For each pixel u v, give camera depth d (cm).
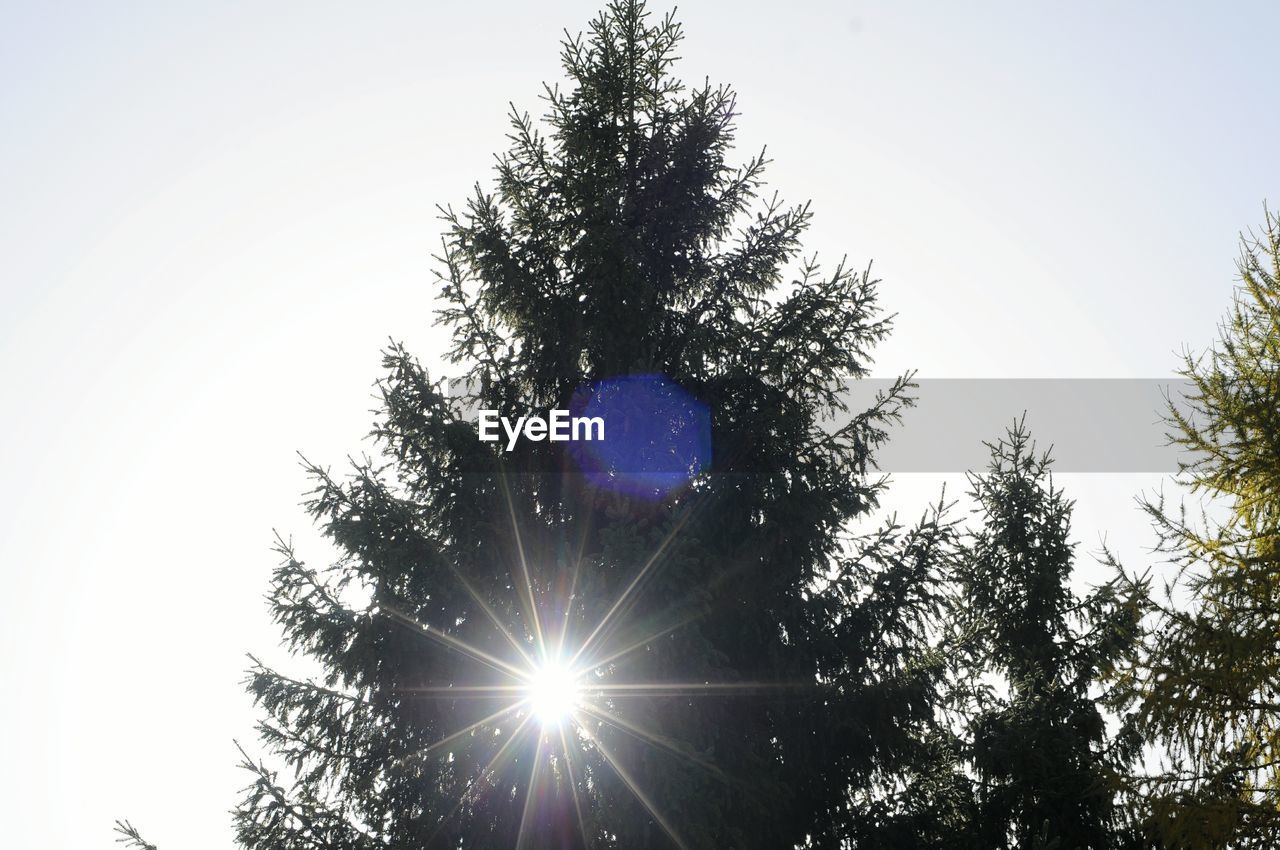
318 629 1159
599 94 1443
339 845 1148
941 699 1231
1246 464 1206
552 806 1132
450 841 1182
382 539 1141
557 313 1340
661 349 1405
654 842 1078
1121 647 1484
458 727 1170
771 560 1234
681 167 1466
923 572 1224
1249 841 1042
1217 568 1158
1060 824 1364
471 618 1183
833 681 1218
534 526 1251
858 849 1207
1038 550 1666
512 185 1388
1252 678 1077
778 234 1395
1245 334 1255
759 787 1134
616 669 1120
